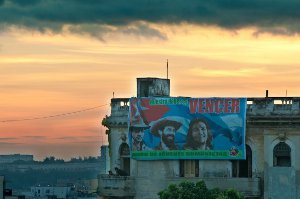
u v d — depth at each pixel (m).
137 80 97.69
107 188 96.19
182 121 94.38
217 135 93.56
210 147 93.69
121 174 96.75
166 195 88.56
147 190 95.19
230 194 88.19
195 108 94.19
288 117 91.88
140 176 95.44
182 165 94.94
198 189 88.56
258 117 92.69
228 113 93.38
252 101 93.25
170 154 94.50
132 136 95.44
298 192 91.81
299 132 91.94
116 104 96.94
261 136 93.00
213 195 88.31
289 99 92.31
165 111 94.81
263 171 92.81
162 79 98.62
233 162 94.12
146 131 95.06
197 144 94.00
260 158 93.06
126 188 95.31
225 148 93.38
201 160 94.31
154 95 97.38
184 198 87.88
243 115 92.94
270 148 92.56
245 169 94.12
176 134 94.44
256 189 92.12
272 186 92.31
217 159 93.69
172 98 94.88
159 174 95.00
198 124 94.06
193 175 94.56
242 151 92.94
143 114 95.12
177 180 94.31
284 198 92.00
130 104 95.56
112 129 97.25
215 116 93.69
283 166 92.38
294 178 91.88
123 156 96.94
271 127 92.56
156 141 94.81
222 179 92.81
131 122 95.38
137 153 95.12
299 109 91.88
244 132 92.88
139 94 97.50
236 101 93.38
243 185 92.38
